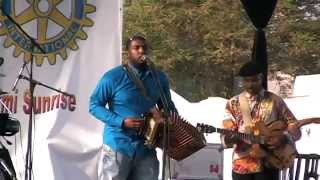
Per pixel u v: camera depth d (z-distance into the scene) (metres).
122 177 6.38
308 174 8.23
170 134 6.16
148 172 6.46
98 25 7.71
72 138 7.64
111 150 6.37
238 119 6.70
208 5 31.28
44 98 7.56
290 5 31.56
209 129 6.50
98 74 7.70
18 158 7.48
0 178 6.12
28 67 7.52
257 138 6.59
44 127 7.55
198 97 31.64
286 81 32.00
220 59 30.58
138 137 6.38
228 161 8.91
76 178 7.63
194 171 7.69
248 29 30.72
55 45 7.61
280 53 31.81
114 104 6.45
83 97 7.67
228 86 31.33
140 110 6.43
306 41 31.19
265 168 6.63
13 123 6.48
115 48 7.75
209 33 31.02
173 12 31.36
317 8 32.56
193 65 31.48
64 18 7.63
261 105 6.68
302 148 9.80
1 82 7.44
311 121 6.72
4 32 7.46
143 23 31.41
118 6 7.75
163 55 31.03
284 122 6.69
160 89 6.34
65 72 7.63
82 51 7.68
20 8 7.52
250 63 6.75
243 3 8.07
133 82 6.43
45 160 7.54
